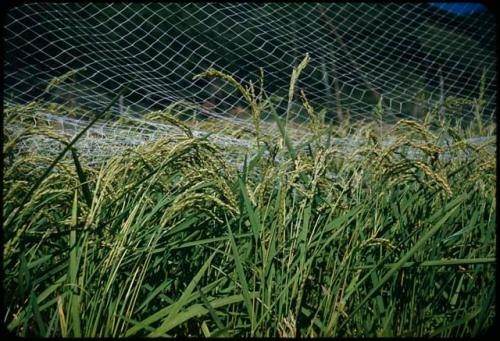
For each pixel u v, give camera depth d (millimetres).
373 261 1740
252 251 1791
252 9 5824
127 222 1539
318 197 1835
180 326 1583
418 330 1630
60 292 1536
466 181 2191
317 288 1747
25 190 1718
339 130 3404
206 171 1660
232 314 1557
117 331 1482
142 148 1848
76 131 2623
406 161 1686
